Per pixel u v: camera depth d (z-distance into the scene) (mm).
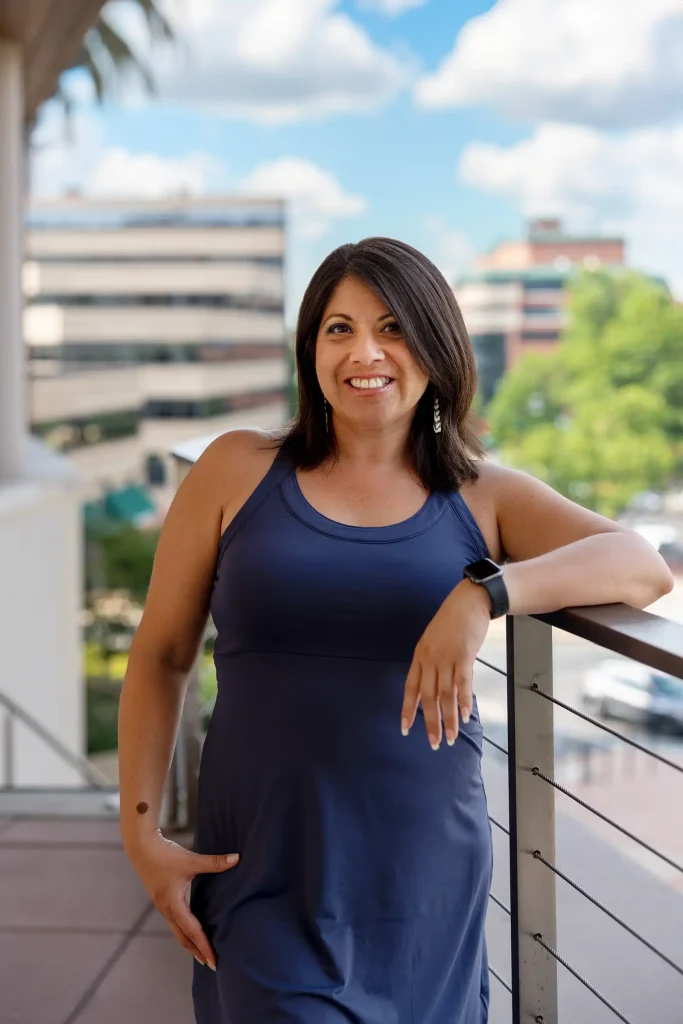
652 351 35656
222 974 1429
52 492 8859
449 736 1355
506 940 2131
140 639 1616
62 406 40094
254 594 1485
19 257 8242
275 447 1597
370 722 1454
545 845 1521
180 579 1600
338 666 1475
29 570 8438
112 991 2207
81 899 2607
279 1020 1344
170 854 1499
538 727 1499
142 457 40938
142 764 1562
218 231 43844
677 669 1159
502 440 35812
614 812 11344
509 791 1519
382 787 1447
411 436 1615
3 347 8227
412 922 1452
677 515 34875
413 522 1542
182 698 1648
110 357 42531
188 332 42719
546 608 1398
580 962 2051
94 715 24312
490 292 45125
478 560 1454
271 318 44688
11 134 7973
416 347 1516
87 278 42719
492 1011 1907
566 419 35844
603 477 35406
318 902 1417
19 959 2330
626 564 1438
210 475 1594
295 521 1527
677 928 2176
